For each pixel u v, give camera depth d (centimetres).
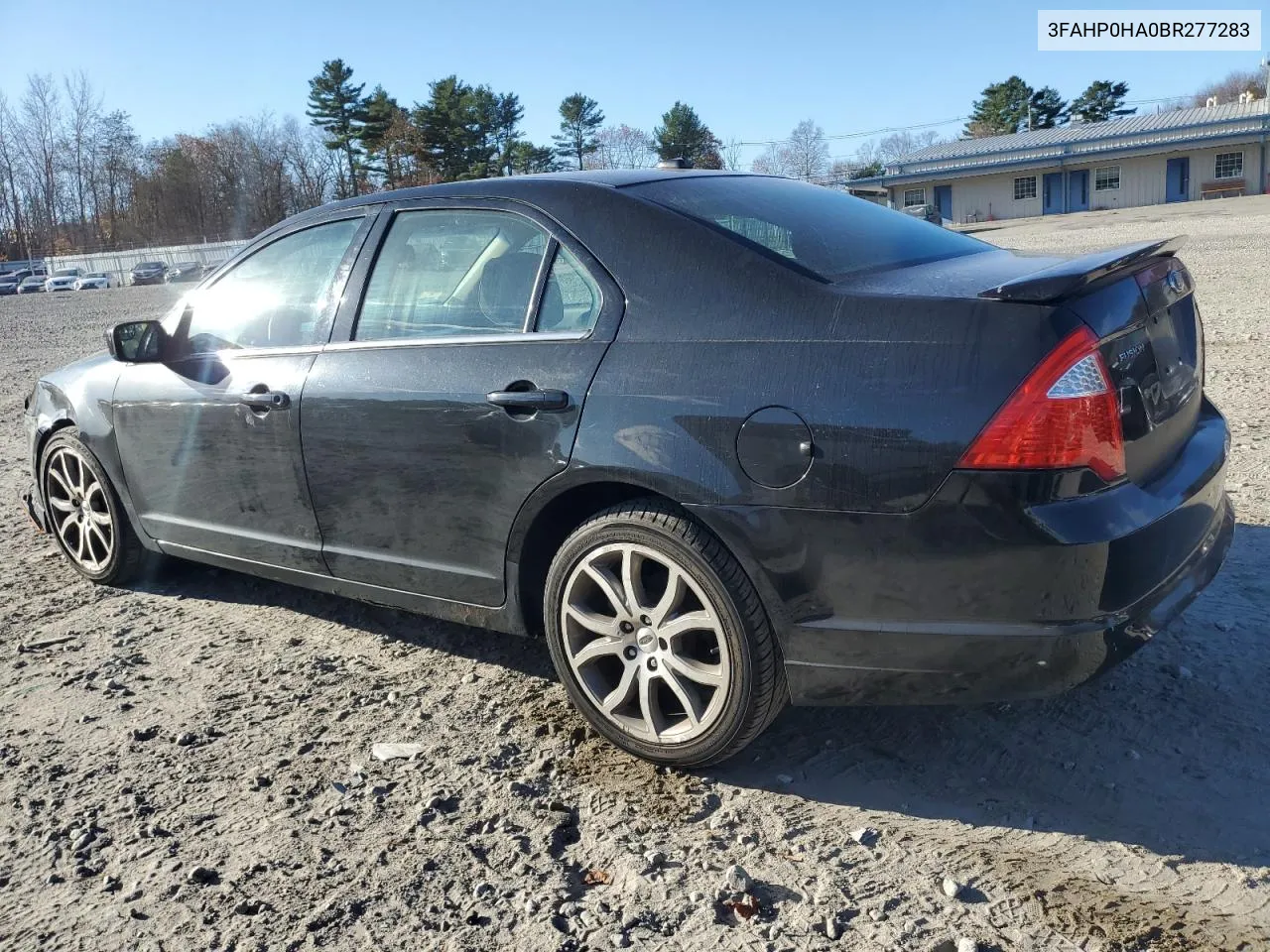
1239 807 269
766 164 8575
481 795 296
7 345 1967
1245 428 622
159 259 6994
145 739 337
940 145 6550
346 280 373
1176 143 5166
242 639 416
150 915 251
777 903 245
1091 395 248
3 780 316
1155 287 285
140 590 479
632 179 339
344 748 326
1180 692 326
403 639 409
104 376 452
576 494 310
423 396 332
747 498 272
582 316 311
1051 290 248
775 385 271
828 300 276
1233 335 977
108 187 9069
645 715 302
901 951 227
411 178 8031
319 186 8869
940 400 252
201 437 405
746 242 300
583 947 234
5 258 9000
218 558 421
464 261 344
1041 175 5575
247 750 328
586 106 9400
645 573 304
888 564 260
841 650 271
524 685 364
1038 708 324
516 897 252
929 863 255
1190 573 281
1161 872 247
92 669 392
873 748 311
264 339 394
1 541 567
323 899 254
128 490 448
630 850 268
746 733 287
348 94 8381
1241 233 2500
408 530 348
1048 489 246
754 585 277
